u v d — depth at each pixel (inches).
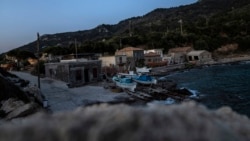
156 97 1588.3
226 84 2161.7
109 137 157.3
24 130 166.2
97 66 2346.2
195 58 4643.2
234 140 176.9
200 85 2223.2
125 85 1829.5
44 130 164.2
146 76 2059.5
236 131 194.5
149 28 7465.6
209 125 172.2
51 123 171.2
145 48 4909.0
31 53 3740.2
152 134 157.8
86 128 163.8
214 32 5802.2
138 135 156.4
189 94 1752.0
